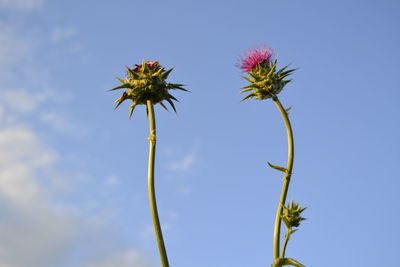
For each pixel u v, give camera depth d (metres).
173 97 1.12
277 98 1.13
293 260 1.00
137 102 1.11
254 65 1.17
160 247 0.97
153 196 0.99
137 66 1.11
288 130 1.08
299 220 1.04
